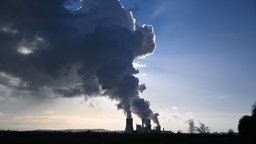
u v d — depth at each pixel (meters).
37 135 139.00
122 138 115.25
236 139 95.38
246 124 88.50
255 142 85.50
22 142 99.69
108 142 99.94
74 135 141.12
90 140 105.88
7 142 99.69
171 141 99.56
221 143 88.62
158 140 103.56
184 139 105.56
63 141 102.94
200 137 110.88
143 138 112.62
